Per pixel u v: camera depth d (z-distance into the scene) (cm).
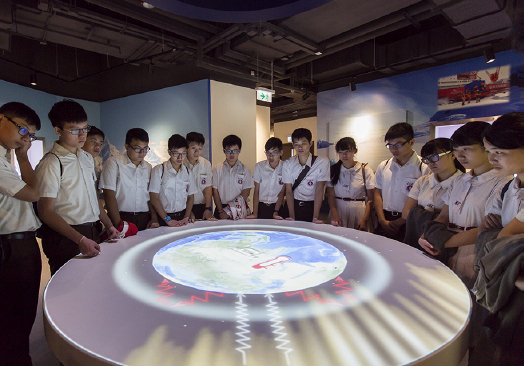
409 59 571
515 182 108
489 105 521
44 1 397
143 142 239
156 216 268
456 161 188
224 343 75
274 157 299
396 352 71
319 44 535
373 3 389
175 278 121
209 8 186
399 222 238
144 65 739
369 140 684
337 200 316
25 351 160
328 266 133
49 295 104
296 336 78
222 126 648
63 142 177
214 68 588
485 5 362
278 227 219
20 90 687
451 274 123
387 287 110
